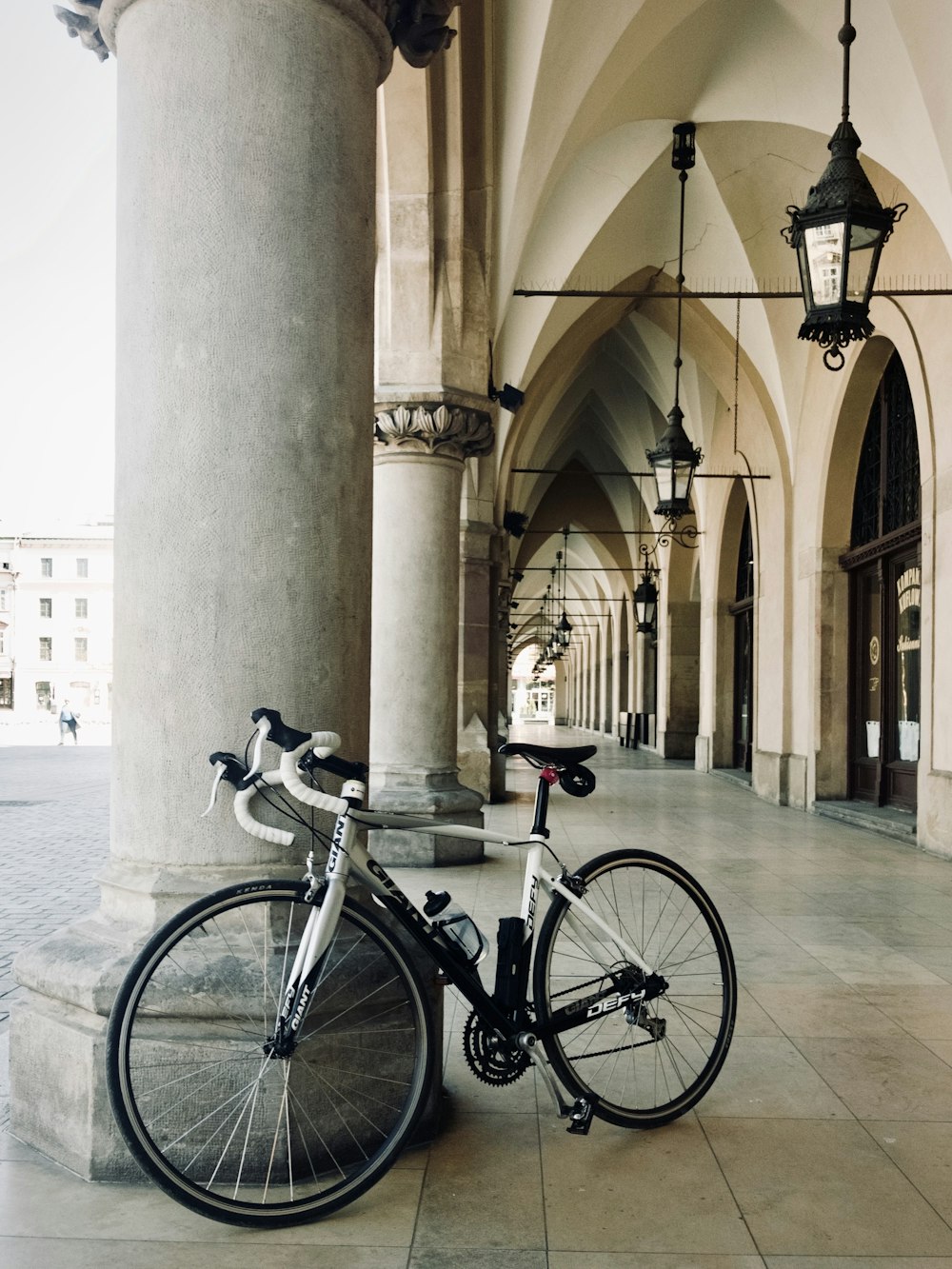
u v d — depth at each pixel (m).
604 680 42.69
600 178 12.90
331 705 3.12
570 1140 3.18
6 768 23.17
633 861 3.38
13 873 8.77
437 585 8.95
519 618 59.81
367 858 2.89
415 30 3.59
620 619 36.81
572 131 10.35
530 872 3.22
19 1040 3.07
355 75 3.22
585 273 14.11
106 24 3.17
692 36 10.47
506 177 9.84
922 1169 3.01
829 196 6.11
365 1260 2.47
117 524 3.13
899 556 12.37
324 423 3.11
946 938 6.17
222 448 3.00
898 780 12.45
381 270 8.75
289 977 2.77
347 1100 2.95
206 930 2.91
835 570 13.94
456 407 8.84
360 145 3.25
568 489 33.66
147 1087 2.81
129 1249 2.50
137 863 3.05
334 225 3.14
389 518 8.95
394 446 8.92
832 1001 4.78
